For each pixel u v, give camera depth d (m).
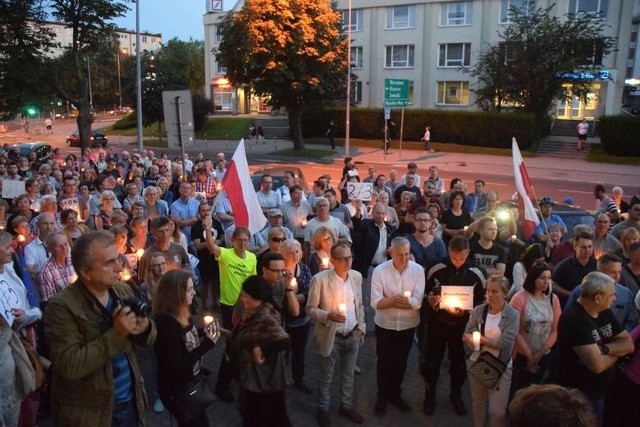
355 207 9.52
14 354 3.94
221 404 5.50
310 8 30.83
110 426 3.10
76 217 7.29
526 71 32.41
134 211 8.20
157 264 5.41
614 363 4.13
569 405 1.74
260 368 3.95
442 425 5.21
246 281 4.11
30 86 23.66
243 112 58.62
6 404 3.83
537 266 4.83
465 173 27.03
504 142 34.59
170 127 10.48
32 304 5.23
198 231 7.55
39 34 23.95
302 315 5.70
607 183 24.06
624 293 5.00
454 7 42.38
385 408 5.43
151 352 5.55
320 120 42.31
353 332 5.23
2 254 4.44
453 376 5.46
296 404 5.56
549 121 35.97
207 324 3.93
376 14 45.47
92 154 19.42
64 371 2.77
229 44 31.06
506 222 7.41
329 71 32.16
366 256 8.27
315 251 6.26
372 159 32.44
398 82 31.03
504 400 4.58
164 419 5.23
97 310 3.00
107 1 23.91
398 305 5.18
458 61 42.91
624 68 37.12
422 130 37.72
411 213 8.93
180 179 11.70
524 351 4.75
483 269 6.03
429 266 5.75
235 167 6.45
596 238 6.97
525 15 33.75
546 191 21.91
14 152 18.86
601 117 31.56
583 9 37.28
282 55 31.20
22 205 7.99
